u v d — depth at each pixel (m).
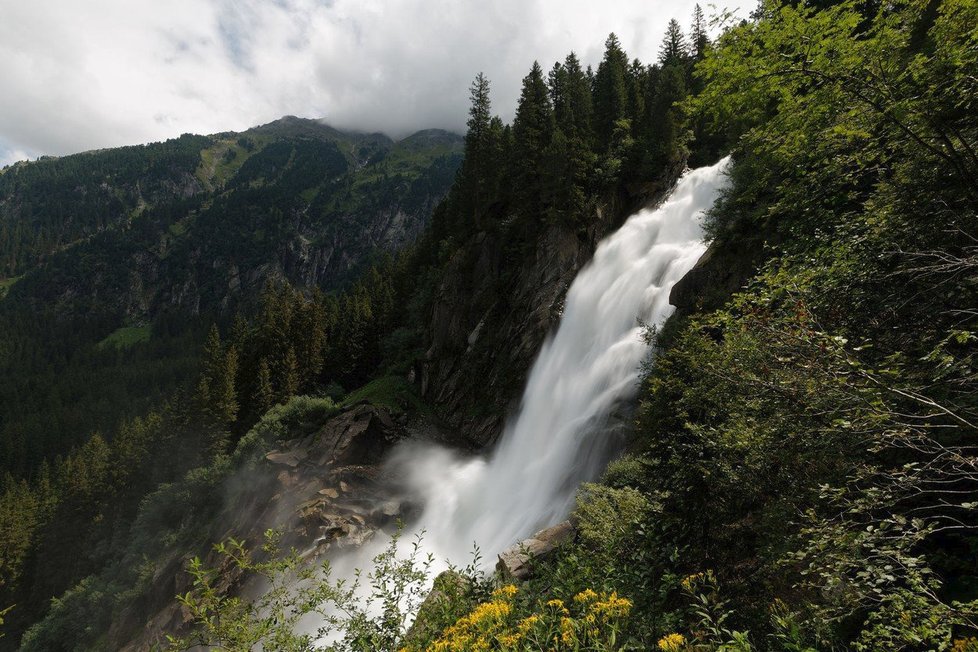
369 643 5.23
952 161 5.45
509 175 47.50
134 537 47.44
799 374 5.07
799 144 7.06
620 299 30.94
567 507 22.62
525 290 39.34
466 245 48.88
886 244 5.63
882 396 4.21
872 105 6.04
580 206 39.00
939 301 5.36
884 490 3.90
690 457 6.55
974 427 3.54
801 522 5.01
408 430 40.12
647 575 5.96
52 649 42.53
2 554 59.22
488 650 4.00
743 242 17.19
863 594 3.61
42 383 154.00
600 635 4.12
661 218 35.12
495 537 25.91
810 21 6.11
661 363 8.21
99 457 77.00
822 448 4.89
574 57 58.19
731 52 6.88
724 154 35.91
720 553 5.86
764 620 4.84
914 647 3.53
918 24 7.02
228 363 58.81
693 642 4.31
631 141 43.69
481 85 57.12
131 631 37.09
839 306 5.90
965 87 5.46
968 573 4.57
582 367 30.31
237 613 4.77
